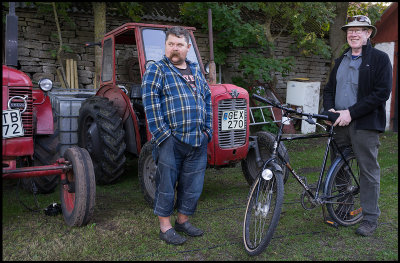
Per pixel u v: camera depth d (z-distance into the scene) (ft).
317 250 8.38
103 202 11.78
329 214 9.66
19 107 9.08
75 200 9.24
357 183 9.86
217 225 9.86
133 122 12.89
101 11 21.50
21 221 9.93
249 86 26.61
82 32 23.36
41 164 11.79
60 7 21.30
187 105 8.29
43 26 22.18
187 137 8.34
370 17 25.63
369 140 9.08
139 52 12.01
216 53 25.00
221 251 8.31
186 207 8.98
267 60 24.14
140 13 23.86
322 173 9.66
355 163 10.00
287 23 26.35
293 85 26.89
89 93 18.19
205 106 8.93
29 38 21.84
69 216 9.57
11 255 7.91
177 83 8.33
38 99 11.59
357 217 9.98
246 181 14.66
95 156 12.80
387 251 8.30
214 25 23.25
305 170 15.99
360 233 9.21
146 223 9.91
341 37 28.63
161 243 8.68
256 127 25.50
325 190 9.52
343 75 9.71
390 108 28.02
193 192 8.89
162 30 12.59
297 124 27.04
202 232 9.17
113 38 13.38
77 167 9.27
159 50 12.33
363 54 9.33
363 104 8.90
